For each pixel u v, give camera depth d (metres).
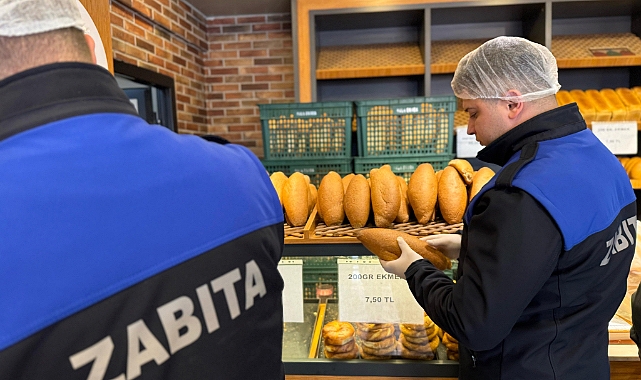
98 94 0.46
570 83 2.80
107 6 1.02
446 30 2.84
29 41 0.45
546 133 0.87
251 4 3.15
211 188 0.50
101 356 0.39
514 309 0.73
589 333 0.88
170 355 0.44
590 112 2.33
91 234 0.39
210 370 0.48
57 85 0.43
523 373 0.84
